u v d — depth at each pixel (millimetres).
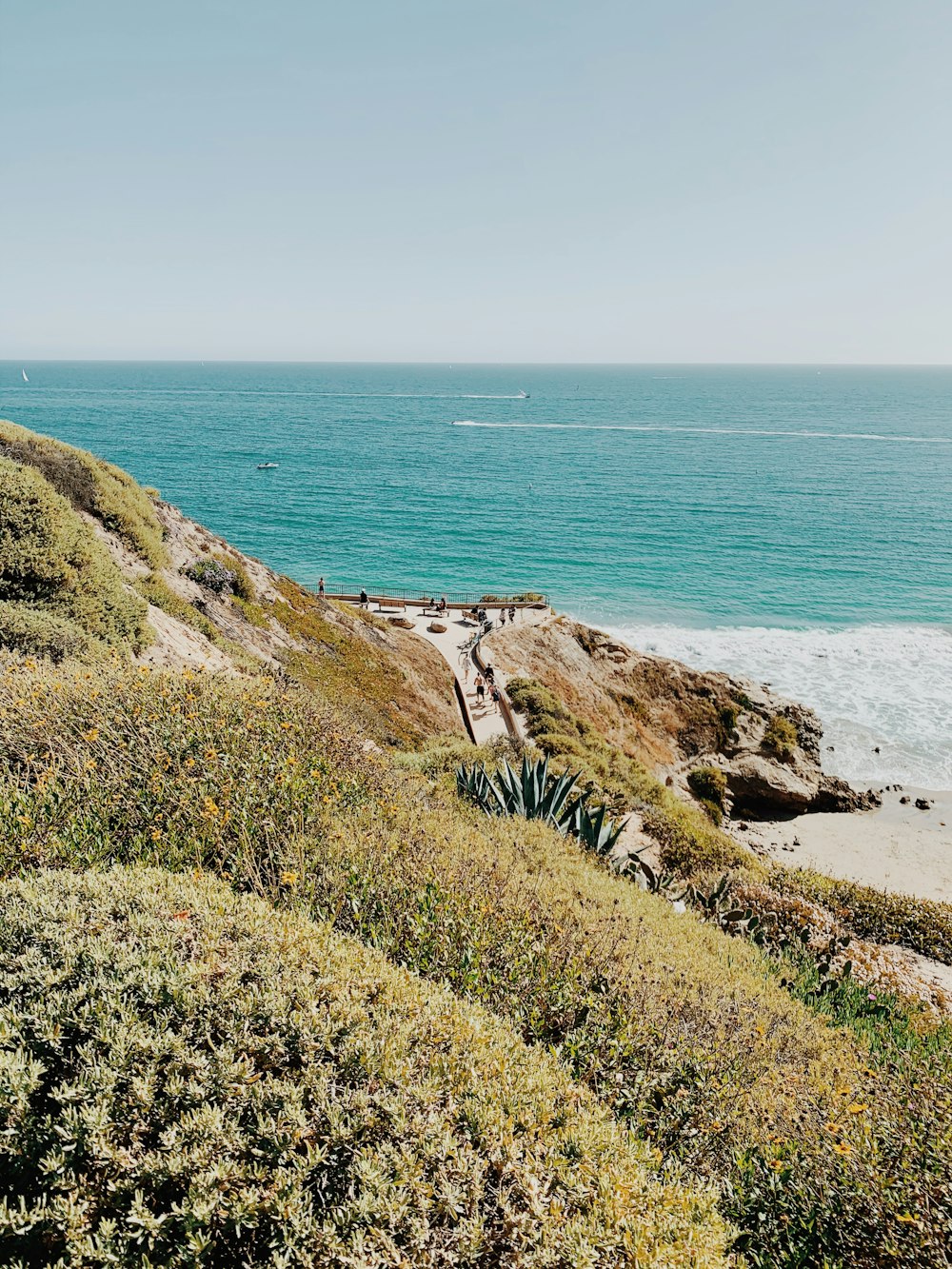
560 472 118375
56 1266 2338
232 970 3584
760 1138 4438
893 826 28484
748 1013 6121
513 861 7758
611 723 31891
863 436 175125
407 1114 3076
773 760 31797
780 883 13617
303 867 5551
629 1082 4480
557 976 5195
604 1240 2746
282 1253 2508
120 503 19047
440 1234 2678
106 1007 3160
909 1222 3426
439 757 15008
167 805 5988
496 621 40094
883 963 10688
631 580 63625
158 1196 2688
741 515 88625
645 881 11000
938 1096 4578
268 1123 2836
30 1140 2645
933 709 38875
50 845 5141
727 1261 2945
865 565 67812
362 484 106062
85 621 11531
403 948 5000
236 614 21219
